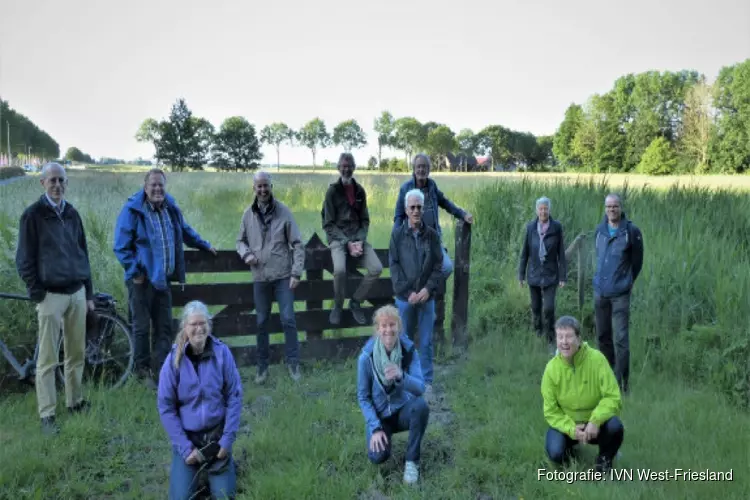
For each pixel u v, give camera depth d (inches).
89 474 161.6
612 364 233.9
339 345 267.4
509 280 346.9
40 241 183.3
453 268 279.7
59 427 186.1
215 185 1002.7
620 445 163.2
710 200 432.8
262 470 161.5
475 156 5423.2
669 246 312.7
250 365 254.5
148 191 213.9
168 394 149.3
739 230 382.0
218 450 148.9
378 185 976.3
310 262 263.6
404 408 162.7
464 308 281.1
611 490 145.7
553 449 161.8
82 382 226.4
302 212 809.5
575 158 3814.0
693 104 2694.4
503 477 160.2
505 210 410.9
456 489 154.6
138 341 219.9
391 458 171.6
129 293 223.3
